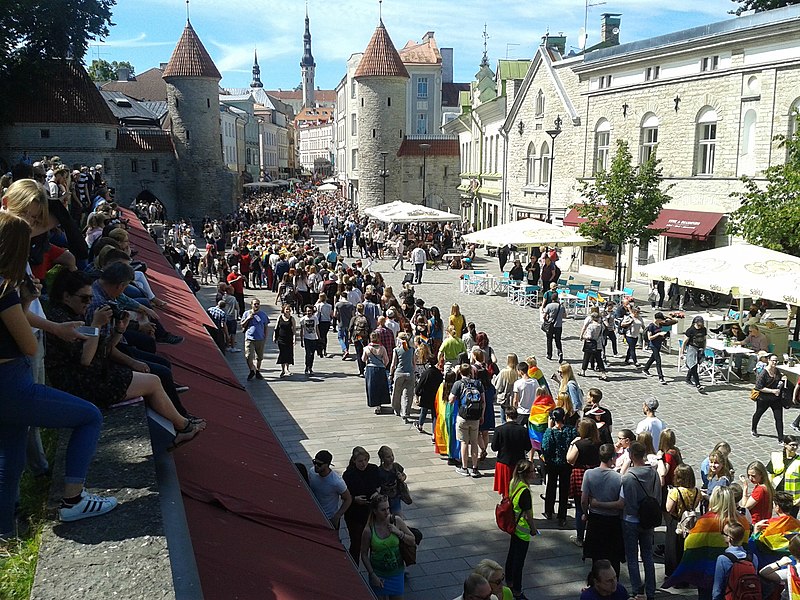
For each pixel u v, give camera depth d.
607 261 34.56
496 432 10.79
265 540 4.46
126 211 31.08
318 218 73.81
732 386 17.20
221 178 63.81
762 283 16.58
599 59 33.53
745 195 21.30
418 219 39.25
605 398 16.30
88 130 51.59
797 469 9.71
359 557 8.91
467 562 9.41
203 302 29.11
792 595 7.41
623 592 6.57
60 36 45.72
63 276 4.27
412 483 11.87
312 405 16.02
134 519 3.35
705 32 28.06
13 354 3.41
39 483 4.79
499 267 40.50
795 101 24.33
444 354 15.26
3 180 8.58
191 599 2.87
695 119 28.50
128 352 5.12
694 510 8.75
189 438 4.65
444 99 92.44
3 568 3.64
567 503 10.64
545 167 40.84
